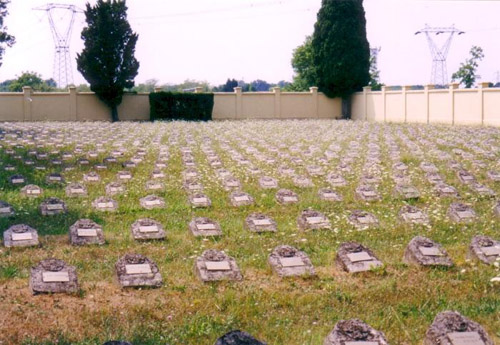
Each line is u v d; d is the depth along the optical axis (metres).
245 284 6.40
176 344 4.97
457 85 31.73
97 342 4.94
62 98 38.34
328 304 5.85
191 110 39.00
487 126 28.33
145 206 10.24
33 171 14.20
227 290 6.19
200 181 12.88
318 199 10.95
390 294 6.08
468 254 7.34
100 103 39.03
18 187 12.05
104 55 37.50
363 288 6.27
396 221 9.19
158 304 5.81
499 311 5.65
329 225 8.79
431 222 9.06
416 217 9.20
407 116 35.72
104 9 37.44
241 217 9.63
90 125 31.55
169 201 10.80
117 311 5.64
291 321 5.45
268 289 6.27
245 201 10.59
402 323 5.37
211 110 39.47
